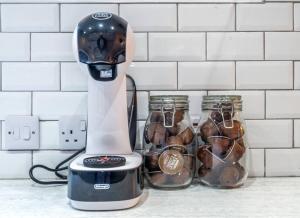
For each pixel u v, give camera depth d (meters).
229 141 0.93
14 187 0.98
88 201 0.77
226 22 1.06
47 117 1.06
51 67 1.06
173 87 1.06
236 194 0.90
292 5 1.06
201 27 1.06
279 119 1.06
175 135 0.93
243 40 1.06
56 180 1.03
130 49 0.82
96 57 0.79
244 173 0.95
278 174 1.06
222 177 0.94
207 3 1.06
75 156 1.02
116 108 0.88
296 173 1.06
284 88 1.06
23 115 1.05
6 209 0.79
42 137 1.06
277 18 1.06
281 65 1.06
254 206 0.80
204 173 0.96
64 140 1.05
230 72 1.06
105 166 0.78
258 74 1.06
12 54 1.05
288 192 0.91
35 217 0.74
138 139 1.06
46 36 1.05
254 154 1.06
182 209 0.78
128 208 0.79
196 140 0.99
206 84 1.06
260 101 1.06
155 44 1.06
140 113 1.06
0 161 1.05
